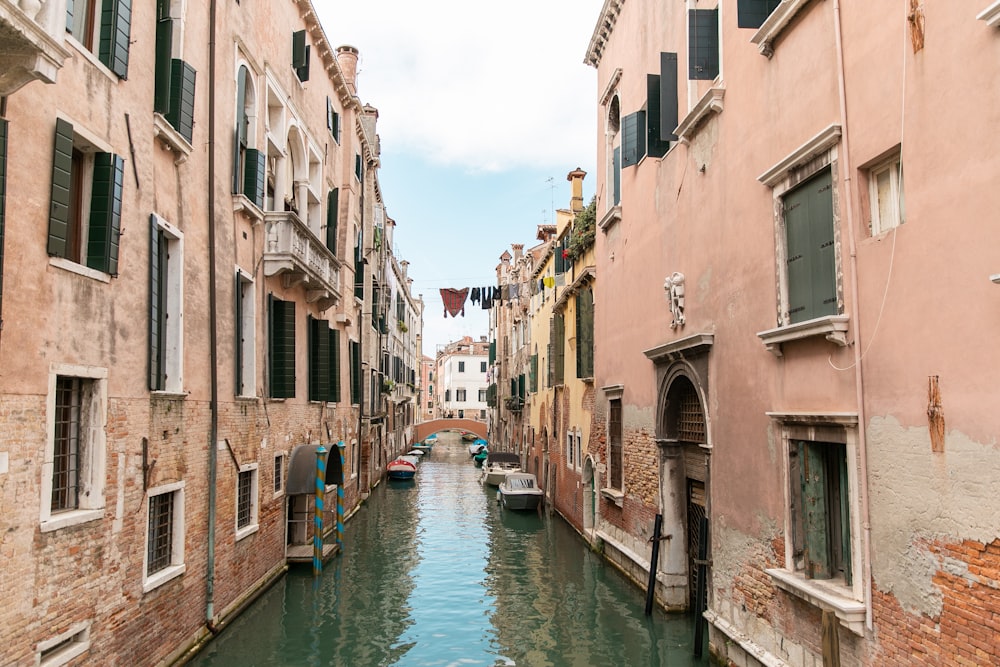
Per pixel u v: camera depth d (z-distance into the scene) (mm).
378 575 14969
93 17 7348
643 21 13086
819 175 6855
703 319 9844
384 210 33719
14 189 5855
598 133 16703
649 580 11320
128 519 7613
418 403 70875
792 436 7258
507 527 21703
